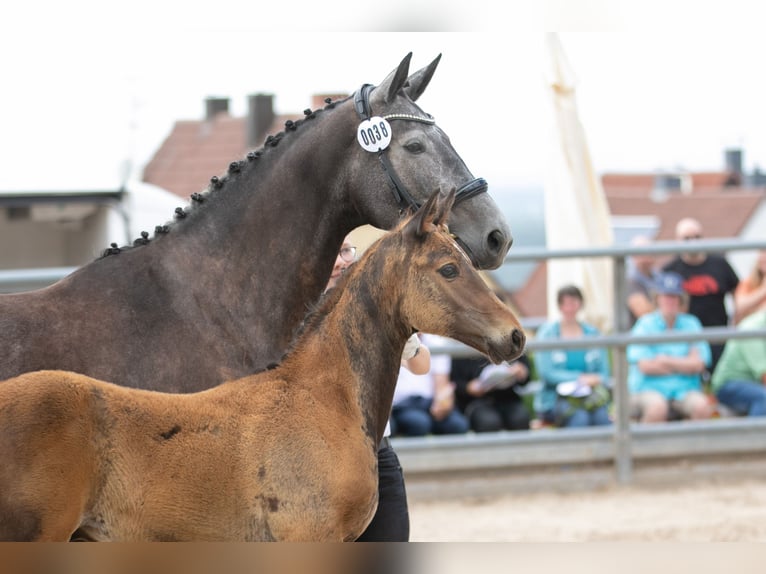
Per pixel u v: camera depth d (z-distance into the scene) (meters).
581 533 11.14
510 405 13.53
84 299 6.18
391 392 6.18
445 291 5.98
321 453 5.63
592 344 13.16
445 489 13.07
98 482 5.16
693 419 13.91
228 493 5.37
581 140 15.30
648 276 15.38
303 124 6.92
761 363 14.09
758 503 12.47
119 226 16.33
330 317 6.03
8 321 5.94
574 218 15.17
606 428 13.49
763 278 15.38
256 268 6.65
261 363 6.52
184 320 6.35
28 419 5.01
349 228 6.98
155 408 5.35
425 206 6.01
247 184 6.78
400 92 6.92
